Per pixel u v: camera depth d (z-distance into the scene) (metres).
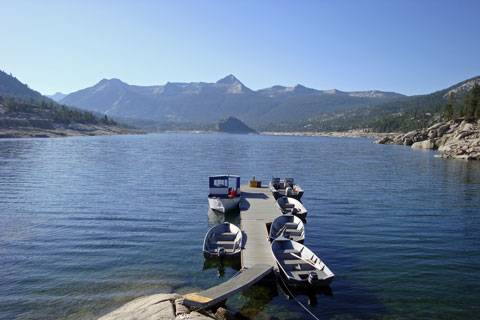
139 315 13.53
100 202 37.22
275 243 22.39
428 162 85.75
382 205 36.84
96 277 18.58
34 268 19.66
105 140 184.25
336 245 24.03
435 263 20.67
